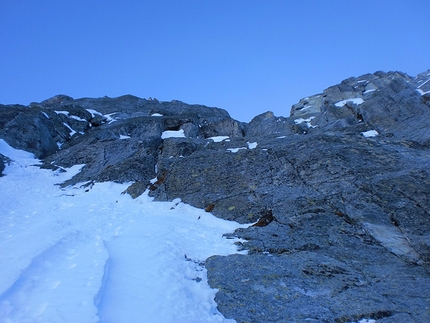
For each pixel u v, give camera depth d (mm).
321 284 8398
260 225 12320
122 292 7590
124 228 12477
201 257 10125
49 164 21812
